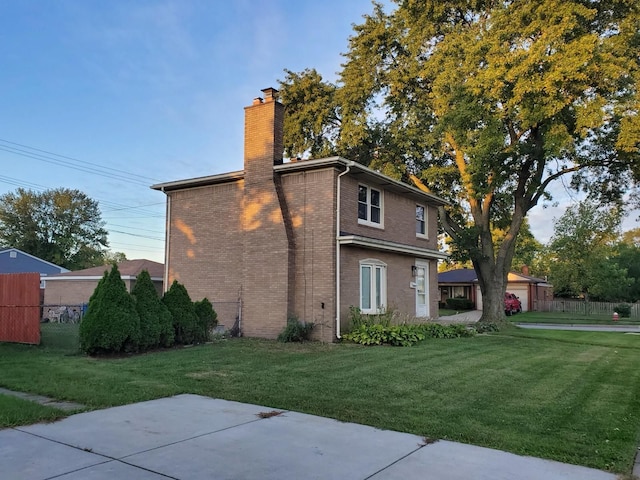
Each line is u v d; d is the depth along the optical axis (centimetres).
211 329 1444
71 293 2802
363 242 1503
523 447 505
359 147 2583
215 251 1714
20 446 500
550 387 821
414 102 2416
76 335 1555
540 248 5616
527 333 1884
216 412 642
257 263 1561
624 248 4675
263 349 1252
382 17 2408
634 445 518
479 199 2295
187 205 1809
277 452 488
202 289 1728
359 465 452
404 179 2622
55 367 953
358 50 2386
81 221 5759
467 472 436
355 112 2456
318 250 1488
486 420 608
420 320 1795
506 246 2323
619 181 2352
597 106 1609
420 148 2483
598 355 1259
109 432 550
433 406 678
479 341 1539
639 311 3469
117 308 1115
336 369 960
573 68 1505
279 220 1532
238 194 1686
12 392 755
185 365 990
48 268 4091
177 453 482
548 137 1736
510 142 2128
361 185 1675
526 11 1628
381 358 1110
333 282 1459
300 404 680
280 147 1616
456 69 1847
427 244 2092
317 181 1515
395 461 463
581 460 470
